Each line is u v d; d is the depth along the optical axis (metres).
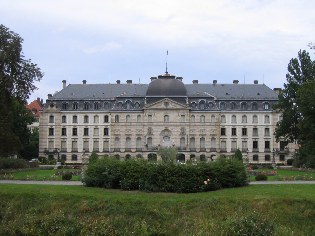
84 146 132.12
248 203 35.31
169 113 130.62
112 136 131.25
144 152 130.12
